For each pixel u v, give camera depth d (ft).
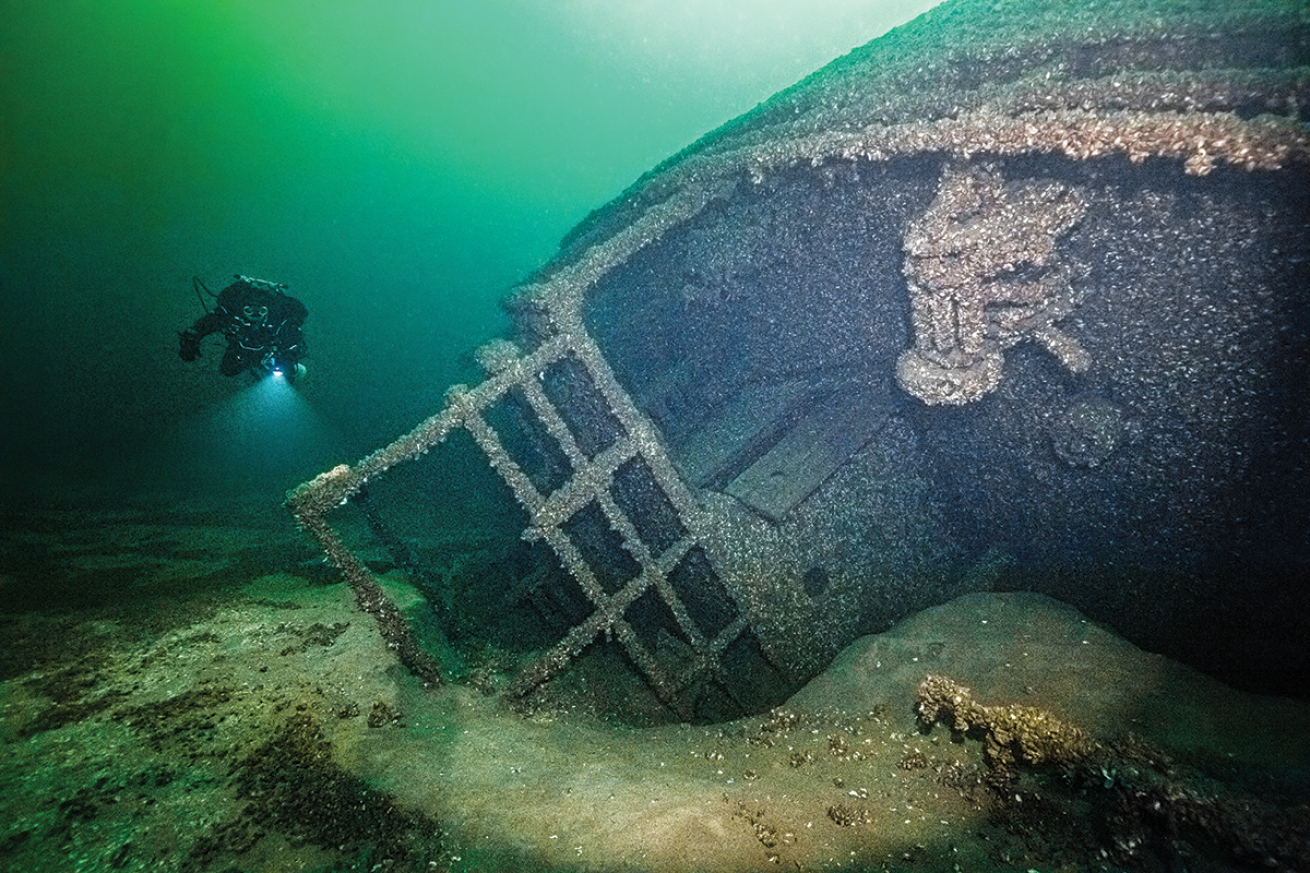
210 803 11.22
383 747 12.57
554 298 14.06
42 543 29.86
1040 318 11.75
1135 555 13.16
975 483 15.39
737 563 15.25
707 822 9.77
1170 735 9.97
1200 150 8.93
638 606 17.97
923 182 12.77
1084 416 12.03
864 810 9.80
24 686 15.72
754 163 14.46
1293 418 10.18
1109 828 8.50
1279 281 9.49
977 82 12.34
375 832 10.29
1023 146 10.51
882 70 13.99
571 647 14.44
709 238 16.94
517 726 13.55
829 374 17.81
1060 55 11.38
